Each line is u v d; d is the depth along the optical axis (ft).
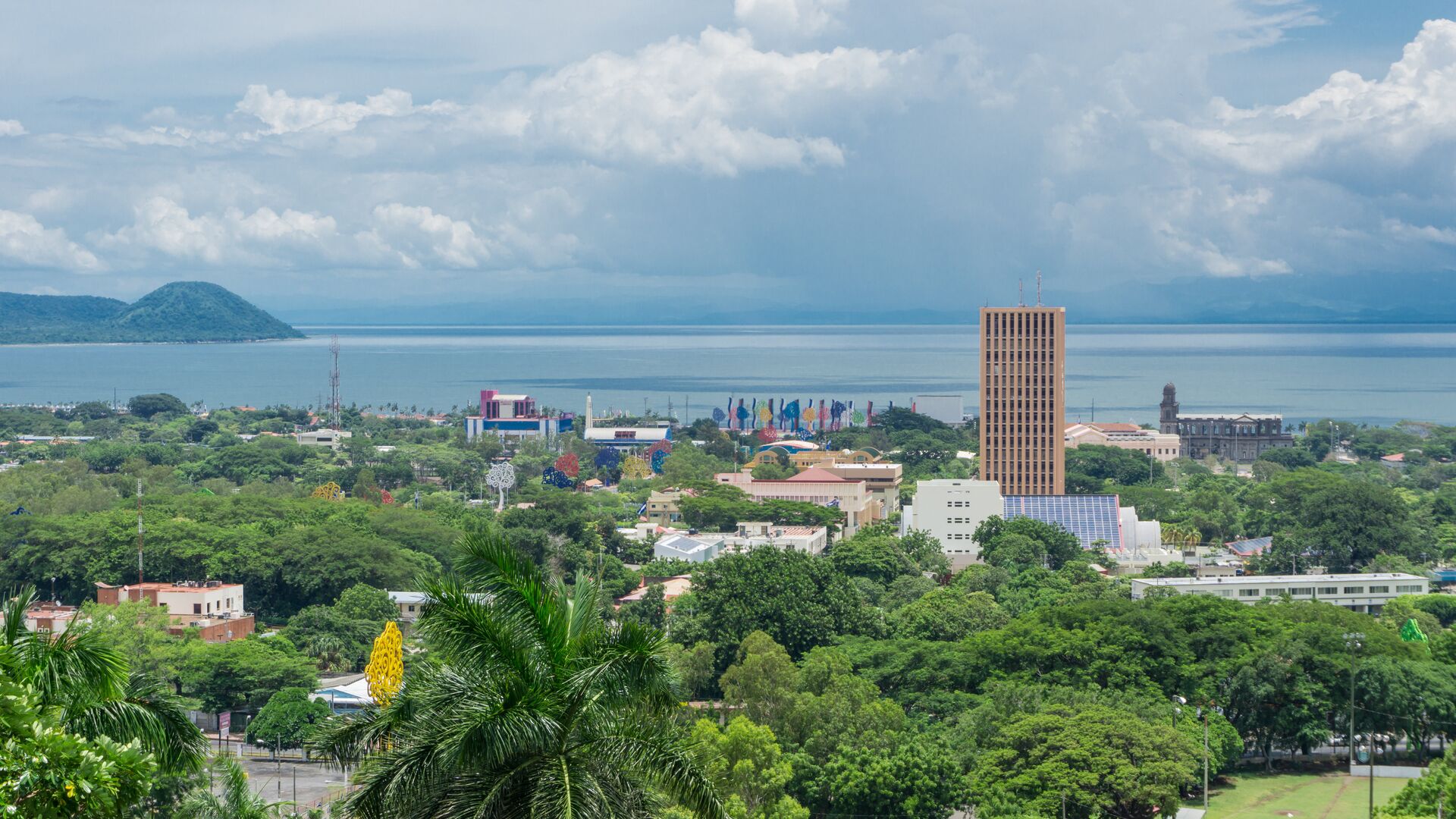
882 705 569.23
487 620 201.05
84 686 212.43
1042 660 652.48
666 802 216.13
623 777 197.57
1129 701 600.80
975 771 529.04
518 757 193.47
